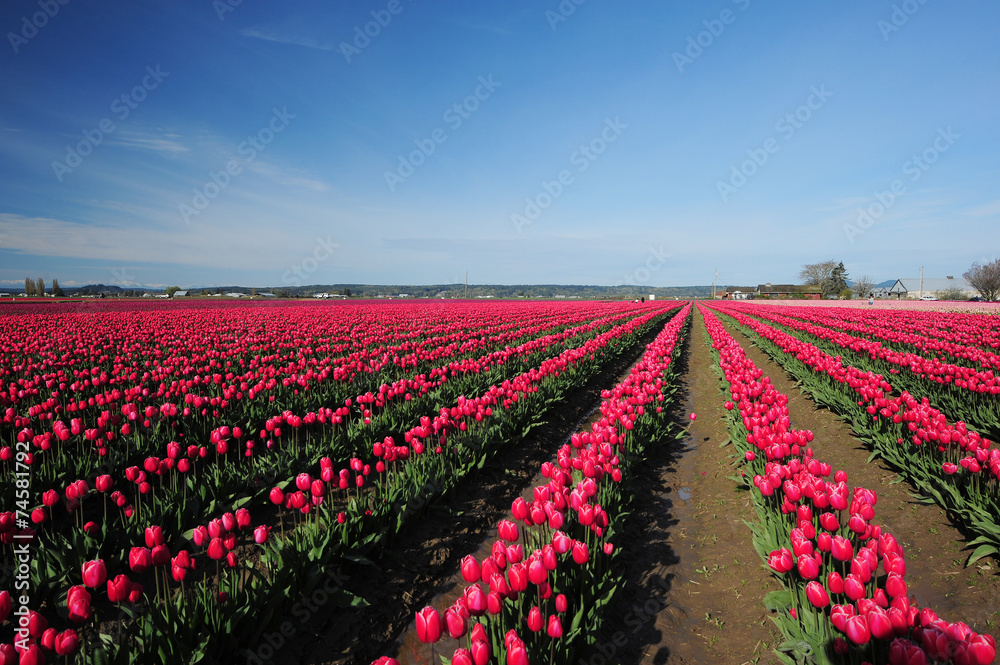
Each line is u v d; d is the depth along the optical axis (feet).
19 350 50.75
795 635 12.25
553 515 14.29
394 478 21.31
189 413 28.68
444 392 36.58
